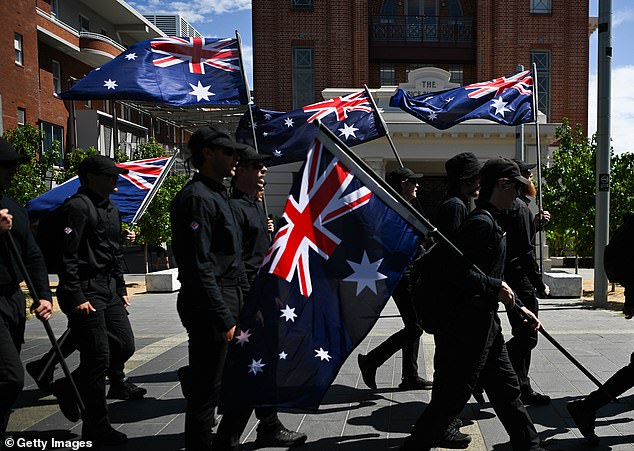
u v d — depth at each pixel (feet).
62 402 13.23
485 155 57.31
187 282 10.11
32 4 81.00
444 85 59.11
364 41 76.74
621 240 12.93
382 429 13.58
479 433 13.15
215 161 10.69
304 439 12.76
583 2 77.41
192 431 10.39
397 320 29.27
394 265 10.19
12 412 15.21
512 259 14.83
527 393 14.94
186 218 10.11
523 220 14.69
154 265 75.66
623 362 19.11
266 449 12.47
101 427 12.76
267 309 9.96
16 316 11.17
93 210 13.32
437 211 12.95
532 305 14.84
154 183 20.15
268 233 13.98
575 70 77.41
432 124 25.26
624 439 12.63
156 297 42.06
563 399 15.35
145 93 16.99
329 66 76.64
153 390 17.13
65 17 94.22
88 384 12.71
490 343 10.36
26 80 79.71
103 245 13.51
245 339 9.86
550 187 44.32
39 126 83.46
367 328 10.05
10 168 11.10
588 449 12.07
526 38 77.61
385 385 17.28
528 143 56.54
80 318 12.81
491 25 78.54
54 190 18.42
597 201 33.94
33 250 11.76
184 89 17.26
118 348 14.92
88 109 92.94
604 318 29.27
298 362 9.92
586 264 64.54
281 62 76.18
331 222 10.27
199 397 10.39
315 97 76.48
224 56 17.67
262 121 20.36
